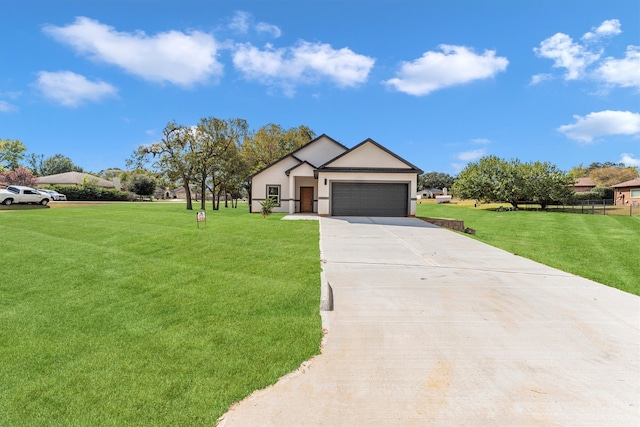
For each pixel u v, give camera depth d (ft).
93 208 83.25
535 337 13.66
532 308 16.90
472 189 118.62
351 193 64.64
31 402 9.97
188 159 91.09
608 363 11.68
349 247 32.71
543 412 9.13
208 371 11.38
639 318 15.70
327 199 64.28
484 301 17.89
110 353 12.78
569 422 8.76
